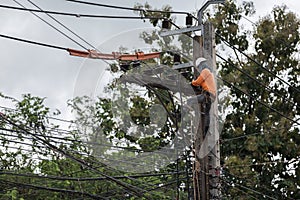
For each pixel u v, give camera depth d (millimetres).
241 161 26703
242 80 29781
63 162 22797
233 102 29812
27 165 23672
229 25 30422
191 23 16156
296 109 30094
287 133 28984
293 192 28578
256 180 27156
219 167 15695
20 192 22531
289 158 29109
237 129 28609
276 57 30703
